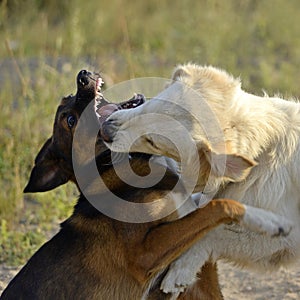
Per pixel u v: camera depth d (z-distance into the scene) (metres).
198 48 22.95
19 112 17.17
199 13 25.62
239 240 10.31
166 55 22.77
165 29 25.08
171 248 10.02
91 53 22.58
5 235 13.74
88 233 10.44
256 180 10.11
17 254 13.37
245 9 26.20
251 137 9.84
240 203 9.93
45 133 16.61
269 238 10.19
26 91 17.70
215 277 10.96
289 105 10.41
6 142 16.34
